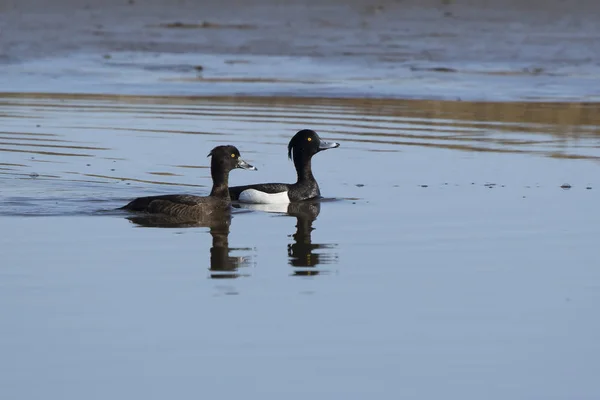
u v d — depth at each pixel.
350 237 15.37
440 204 17.55
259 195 18.09
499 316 11.73
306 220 16.59
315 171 20.38
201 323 11.38
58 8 44.09
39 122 24.77
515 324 11.47
